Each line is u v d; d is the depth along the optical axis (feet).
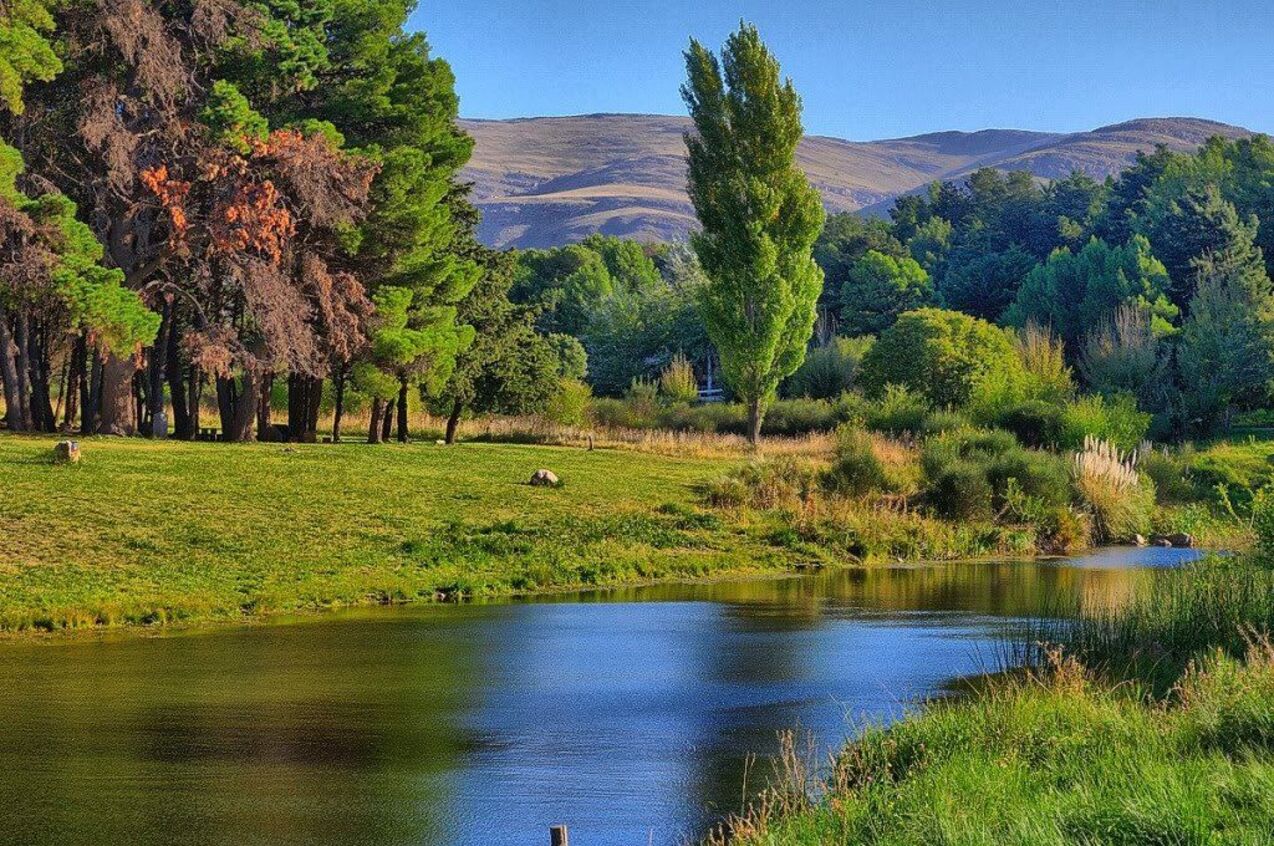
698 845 62.85
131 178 274.36
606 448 329.72
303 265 297.33
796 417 400.06
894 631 133.18
